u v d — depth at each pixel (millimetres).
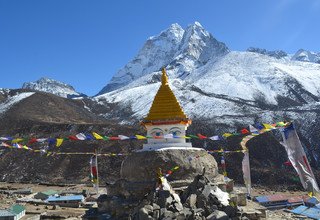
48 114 163375
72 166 110625
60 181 101750
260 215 31438
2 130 140875
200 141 116875
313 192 18922
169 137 31328
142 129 124688
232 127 134625
